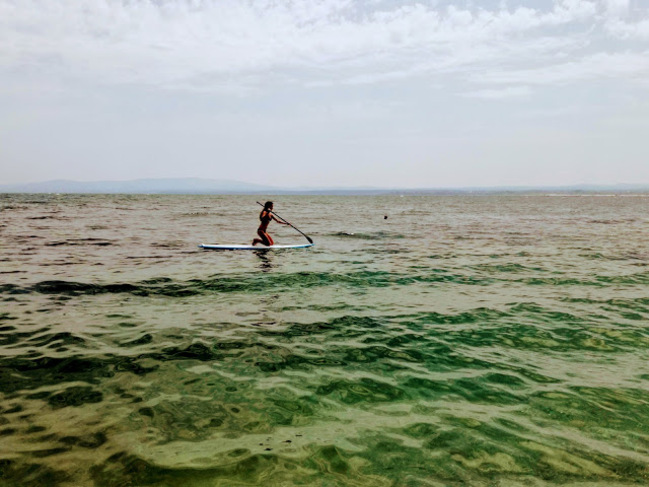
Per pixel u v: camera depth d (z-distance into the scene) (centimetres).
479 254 1553
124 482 308
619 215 4378
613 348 609
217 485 308
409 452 354
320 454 349
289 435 377
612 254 1558
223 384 478
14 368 509
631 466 338
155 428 382
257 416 409
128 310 770
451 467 335
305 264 1307
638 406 438
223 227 2708
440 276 1129
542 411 427
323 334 657
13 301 812
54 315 729
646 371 528
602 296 916
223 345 601
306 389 470
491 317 758
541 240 2041
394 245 1827
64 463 328
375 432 384
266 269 1208
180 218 3528
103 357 549
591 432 388
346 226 2933
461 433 384
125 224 2788
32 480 307
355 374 512
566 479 321
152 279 1038
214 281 1030
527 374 518
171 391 457
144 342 607
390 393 464
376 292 945
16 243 1645
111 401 432
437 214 4594
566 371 528
